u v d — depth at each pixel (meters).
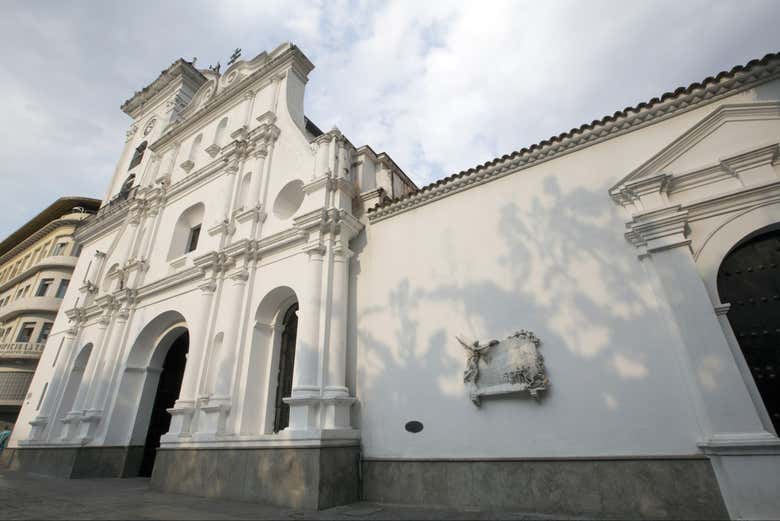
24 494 8.84
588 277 7.14
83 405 13.79
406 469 7.79
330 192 10.75
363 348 9.33
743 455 5.21
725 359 5.61
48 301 26.23
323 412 8.31
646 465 5.82
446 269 8.86
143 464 12.69
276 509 7.20
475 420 7.42
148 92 25.80
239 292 10.86
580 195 7.76
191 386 10.52
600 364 6.57
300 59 14.87
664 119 7.50
